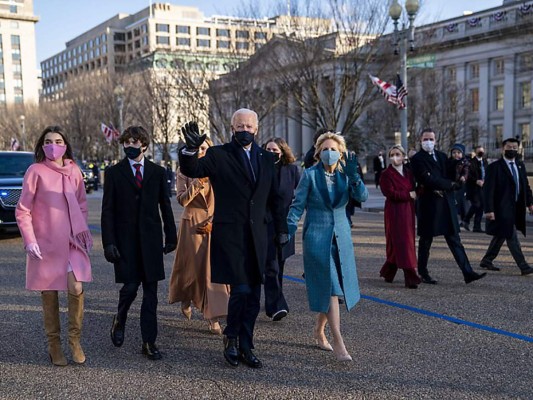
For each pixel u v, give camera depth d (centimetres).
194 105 3131
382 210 1878
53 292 474
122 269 489
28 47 12331
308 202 502
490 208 827
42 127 6294
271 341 539
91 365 478
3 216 1205
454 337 540
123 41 11238
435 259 955
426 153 768
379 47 2180
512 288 738
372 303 672
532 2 4284
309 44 2252
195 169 445
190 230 578
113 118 4641
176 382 438
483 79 5434
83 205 496
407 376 445
